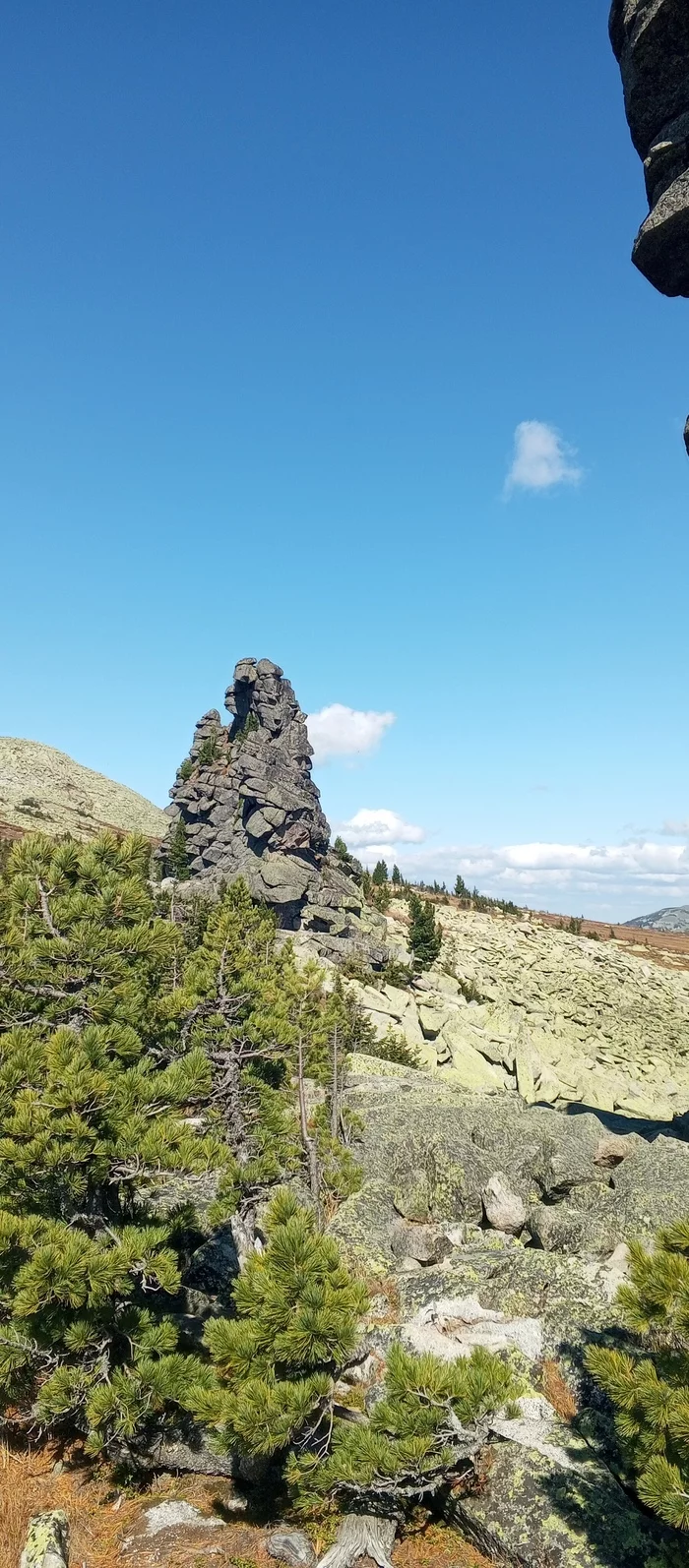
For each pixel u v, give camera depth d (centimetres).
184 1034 1590
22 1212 1143
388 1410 905
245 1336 950
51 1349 1093
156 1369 1043
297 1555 929
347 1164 1938
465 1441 926
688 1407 714
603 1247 1683
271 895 7925
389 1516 969
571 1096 6125
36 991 1262
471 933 10656
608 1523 891
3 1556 914
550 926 12619
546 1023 7844
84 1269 1005
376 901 10569
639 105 2506
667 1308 764
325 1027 2245
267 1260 998
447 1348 1245
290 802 8706
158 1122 1175
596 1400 1146
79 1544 951
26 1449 1148
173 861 8950
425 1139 2222
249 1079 1667
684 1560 836
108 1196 1303
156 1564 923
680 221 2384
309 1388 920
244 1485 1095
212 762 9800
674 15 2269
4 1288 1102
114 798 19612
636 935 16888
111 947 1306
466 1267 1580
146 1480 1113
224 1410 901
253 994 1680
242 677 10081
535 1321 1325
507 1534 911
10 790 16700
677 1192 1755
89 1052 1144
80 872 1384
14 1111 1119
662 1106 6469
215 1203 1468
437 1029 6231
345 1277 994
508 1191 2031
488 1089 5181
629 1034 8281
